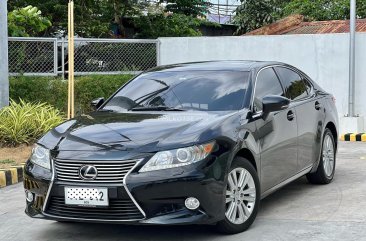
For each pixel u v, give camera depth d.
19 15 14.70
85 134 5.70
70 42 11.79
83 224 6.37
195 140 5.36
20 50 13.53
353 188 7.70
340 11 25.06
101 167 5.26
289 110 6.87
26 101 13.21
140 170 5.19
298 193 7.49
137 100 6.72
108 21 19.58
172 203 5.20
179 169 5.20
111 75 14.18
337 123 8.30
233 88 6.49
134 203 5.17
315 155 7.52
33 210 5.73
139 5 20.22
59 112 12.09
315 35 13.56
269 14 23.08
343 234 5.63
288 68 7.55
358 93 13.08
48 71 13.88
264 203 7.00
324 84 13.52
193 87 6.64
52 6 18.31
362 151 10.95
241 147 5.72
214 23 23.69
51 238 5.90
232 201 5.67
